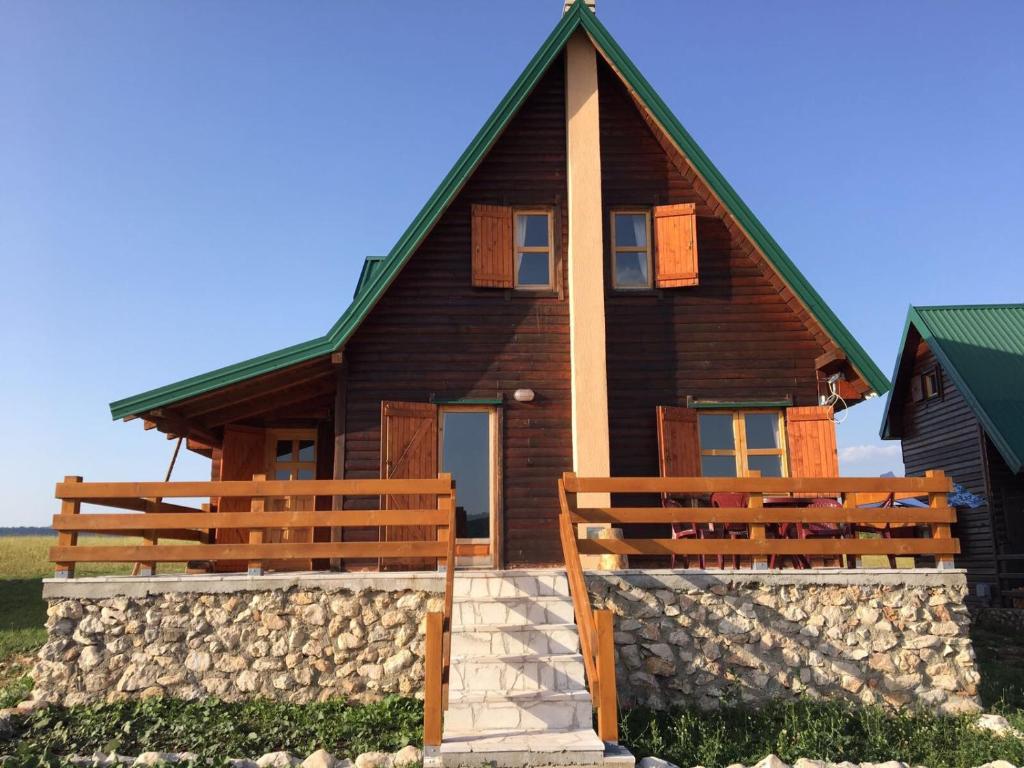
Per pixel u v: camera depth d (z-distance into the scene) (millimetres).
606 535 12008
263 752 7758
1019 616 17438
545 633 8719
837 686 9375
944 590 9719
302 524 9531
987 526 19141
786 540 9648
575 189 13000
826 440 12445
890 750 8000
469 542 12242
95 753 7609
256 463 14406
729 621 9484
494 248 13070
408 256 12281
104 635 9289
